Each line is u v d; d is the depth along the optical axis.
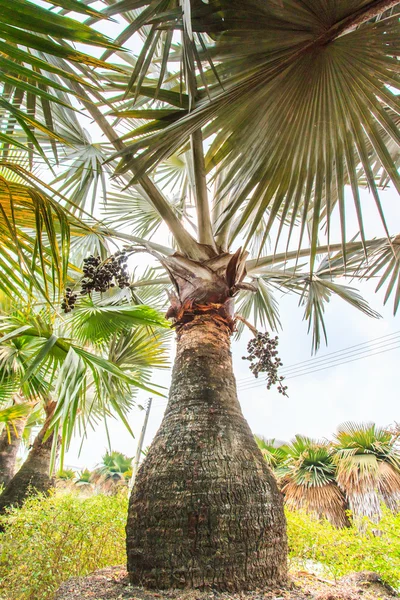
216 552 1.84
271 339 3.31
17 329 3.62
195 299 2.79
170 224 2.92
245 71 2.10
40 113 2.96
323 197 3.63
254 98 2.25
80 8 0.98
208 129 2.48
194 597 1.71
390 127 2.26
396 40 1.97
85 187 3.54
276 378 3.25
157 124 2.34
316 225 2.37
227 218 2.46
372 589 2.29
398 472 7.93
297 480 9.38
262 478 2.16
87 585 2.01
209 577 1.80
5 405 4.97
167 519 1.93
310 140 2.36
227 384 2.53
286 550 2.09
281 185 2.44
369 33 1.96
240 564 1.84
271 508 2.08
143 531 1.97
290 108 2.29
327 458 9.54
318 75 2.18
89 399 6.28
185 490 2.00
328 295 4.61
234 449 2.19
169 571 1.83
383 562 2.55
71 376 3.58
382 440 8.72
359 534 3.03
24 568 2.86
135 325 4.51
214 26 1.88
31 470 5.32
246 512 1.97
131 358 5.00
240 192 2.48
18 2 0.92
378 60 2.07
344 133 2.32
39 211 1.64
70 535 3.17
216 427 2.26
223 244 3.14
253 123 2.37
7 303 4.14
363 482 7.89
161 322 4.40
